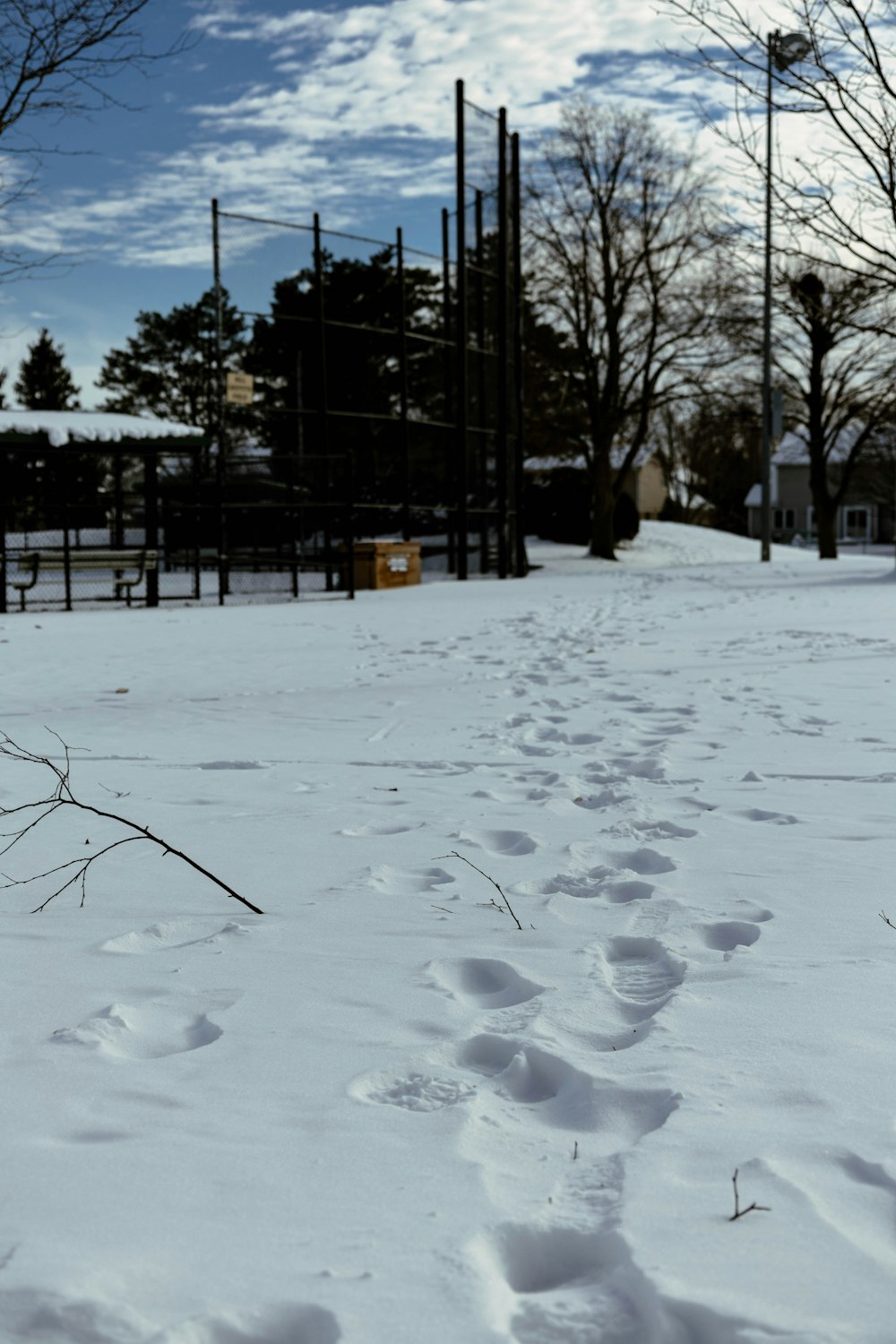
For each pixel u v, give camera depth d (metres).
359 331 25.41
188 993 3.08
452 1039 2.72
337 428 25.39
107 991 3.11
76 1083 2.50
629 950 3.45
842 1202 1.96
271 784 5.96
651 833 4.76
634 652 11.53
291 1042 2.72
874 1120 2.24
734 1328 1.61
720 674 9.69
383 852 4.58
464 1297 1.70
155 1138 2.24
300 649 12.88
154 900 4.01
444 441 28.11
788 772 5.90
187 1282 1.75
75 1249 1.84
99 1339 1.62
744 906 3.76
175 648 13.20
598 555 42.84
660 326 41.22
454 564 28.34
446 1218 1.93
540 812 5.21
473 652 12.01
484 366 28.14
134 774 6.27
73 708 8.70
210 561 22.45
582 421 44.88
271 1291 1.73
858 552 59.38
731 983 3.04
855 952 3.29
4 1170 2.12
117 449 21.23
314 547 25.50
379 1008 2.94
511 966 3.21
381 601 21.16
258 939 3.53
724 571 31.33
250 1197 2.01
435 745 6.95
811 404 38.69
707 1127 2.22
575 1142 2.23
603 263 40.44
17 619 18.48
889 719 7.37
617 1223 1.89
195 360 64.25
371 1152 2.17
